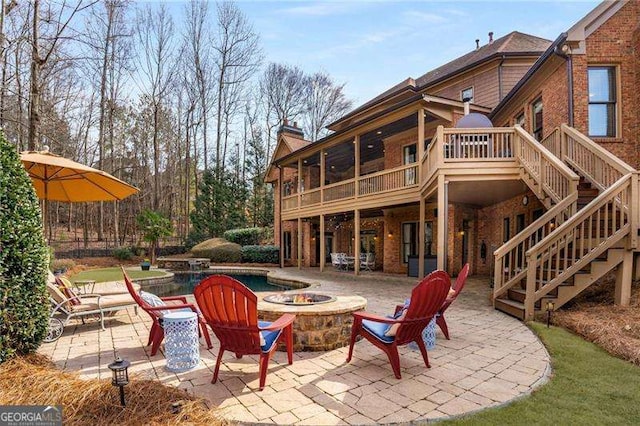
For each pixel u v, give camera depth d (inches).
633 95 339.0
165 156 1115.9
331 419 110.0
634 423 106.8
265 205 1087.6
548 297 242.1
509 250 273.4
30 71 520.1
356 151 523.2
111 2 629.6
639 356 156.3
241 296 130.6
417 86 689.6
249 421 108.7
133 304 234.5
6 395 110.0
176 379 141.4
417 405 118.9
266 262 783.1
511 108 474.0
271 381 139.7
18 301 139.6
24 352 144.9
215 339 198.7
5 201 135.6
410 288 396.2
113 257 767.1
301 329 179.8
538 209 386.0
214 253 786.8
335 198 574.6
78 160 930.7
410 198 442.6
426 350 166.4
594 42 341.4
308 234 754.2
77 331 216.5
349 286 413.1
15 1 433.7
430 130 518.6
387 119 464.4
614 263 232.4
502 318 244.5
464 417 110.7
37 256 146.9
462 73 605.3
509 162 342.3
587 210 231.6
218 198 998.4
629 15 341.7
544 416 110.8
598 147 279.1
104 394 111.8
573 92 335.9
